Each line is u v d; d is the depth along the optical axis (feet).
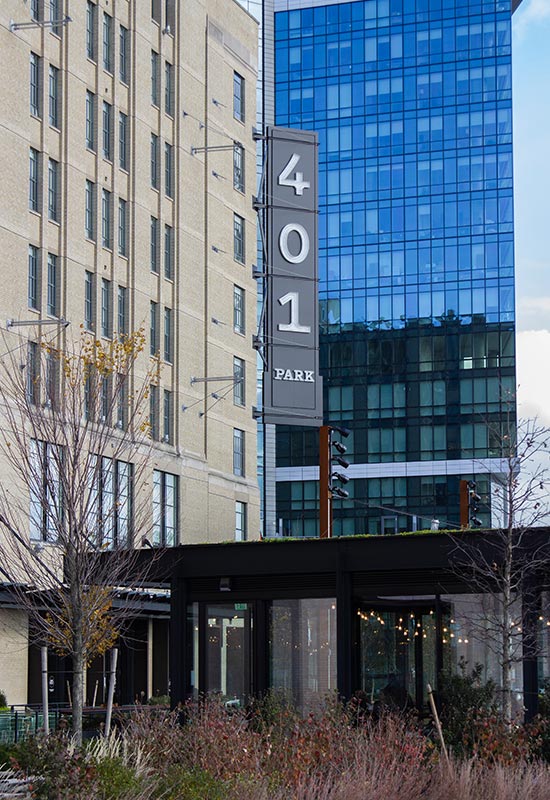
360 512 435.12
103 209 200.64
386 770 65.46
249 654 108.58
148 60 216.13
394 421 437.58
